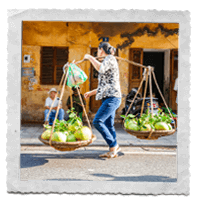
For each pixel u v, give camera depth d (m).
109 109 4.46
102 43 4.73
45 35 9.53
